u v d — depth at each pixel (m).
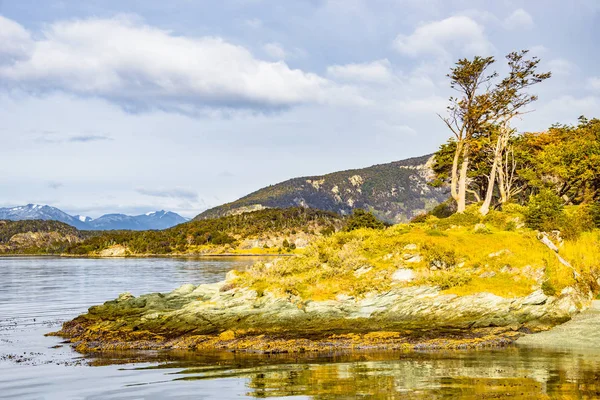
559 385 21.41
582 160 56.69
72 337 35.66
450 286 37.56
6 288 77.00
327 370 24.95
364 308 36.88
